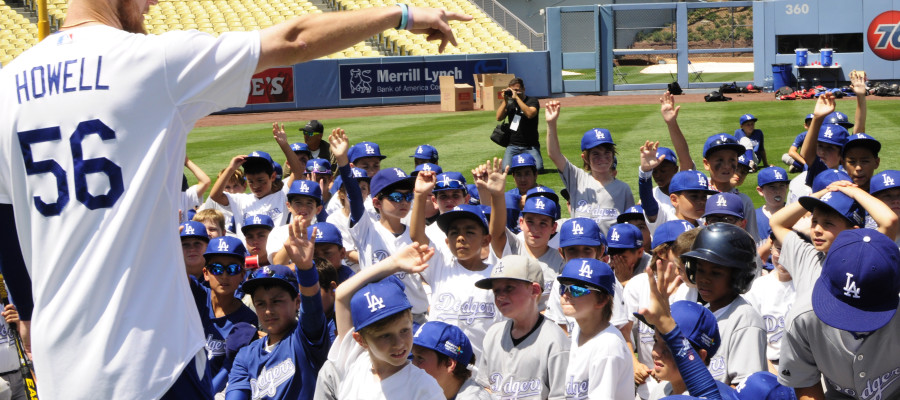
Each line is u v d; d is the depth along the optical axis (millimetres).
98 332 2004
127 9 2279
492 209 6574
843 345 3648
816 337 3738
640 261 6512
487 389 4824
